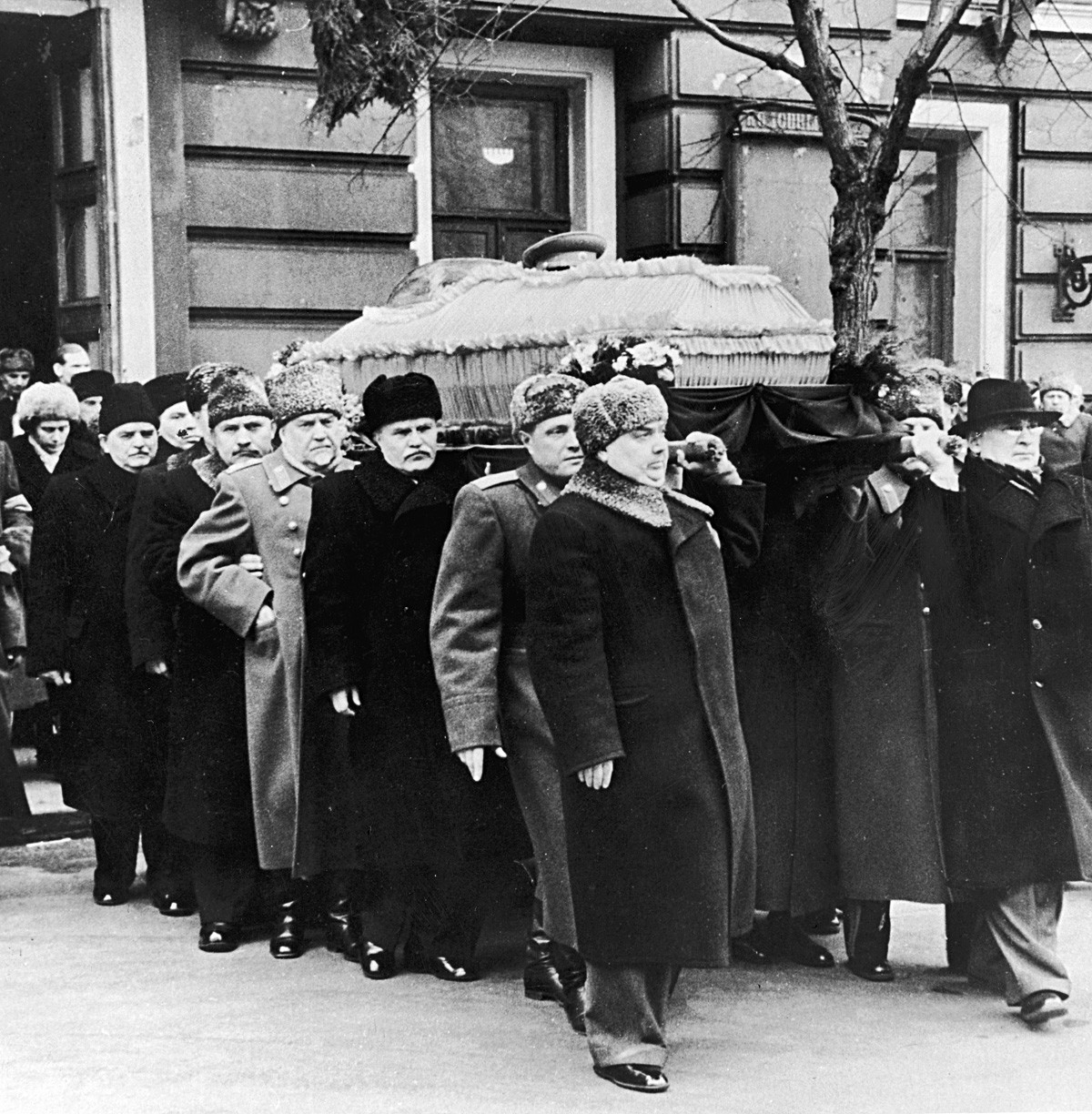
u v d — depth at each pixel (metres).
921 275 11.66
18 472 7.24
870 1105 3.95
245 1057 4.30
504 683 4.64
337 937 5.34
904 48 10.98
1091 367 11.87
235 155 9.07
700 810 4.07
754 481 5.04
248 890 5.37
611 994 4.11
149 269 8.81
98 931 5.57
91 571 5.90
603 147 10.34
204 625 5.40
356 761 4.98
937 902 4.74
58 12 8.67
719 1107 3.94
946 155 11.62
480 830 4.89
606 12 9.79
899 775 4.81
